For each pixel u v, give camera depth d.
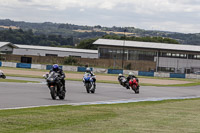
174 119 29.88
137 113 33.53
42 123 24.91
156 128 24.52
